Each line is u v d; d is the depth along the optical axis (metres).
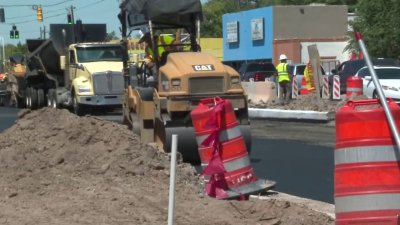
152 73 29.28
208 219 16.52
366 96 51.00
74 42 60.72
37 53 64.12
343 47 104.19
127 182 20.09
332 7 107.56
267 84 59.59
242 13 115.38
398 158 12.60
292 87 62.53
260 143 34.09
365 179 12.70
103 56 54.44
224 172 19.50
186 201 18.36
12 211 17.19
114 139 22.52
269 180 22.38
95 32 61.91
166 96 26.73
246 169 19.80
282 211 17.11
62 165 21.70
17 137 24.66
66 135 23.28
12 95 77.44
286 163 27.28
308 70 58.41
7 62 87.06
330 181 23.23
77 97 53.09
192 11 29.28
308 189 21.86
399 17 84.44
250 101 60.66
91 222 16.08
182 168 21.80
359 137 12.71
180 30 30.39
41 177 20.58
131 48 40.62
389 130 12.59
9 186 19.64
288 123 44.97
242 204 17.83
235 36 117.38
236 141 19.69
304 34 106.56
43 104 66.75
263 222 16.44
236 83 26.97
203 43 136.75
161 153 22.86
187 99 26.36
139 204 17.88
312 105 49.47
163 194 18.95
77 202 18.03
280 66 56.62
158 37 29.77
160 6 28.91
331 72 68.62
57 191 19.27
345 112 12.84
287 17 106.06
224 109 19.64
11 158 22.22
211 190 19.48
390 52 85.56
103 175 20.77
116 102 52.94
